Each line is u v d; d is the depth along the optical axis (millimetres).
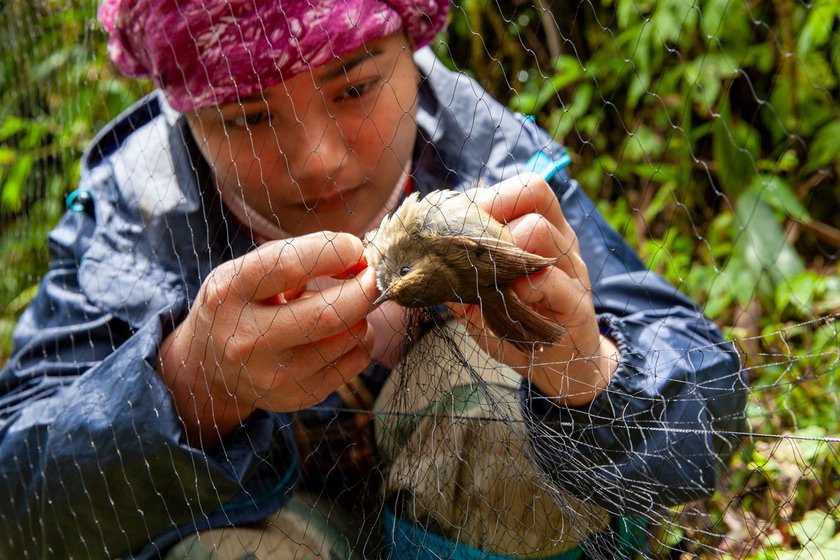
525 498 1558
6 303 3248
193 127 1854
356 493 1855
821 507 1617
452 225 1366
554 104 3527
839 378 1914
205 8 1596
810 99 2961
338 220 1733
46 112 3344
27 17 2850
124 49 2059
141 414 1672
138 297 1979
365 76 1626
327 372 1545
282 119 1645
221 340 1516
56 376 2066
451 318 1603
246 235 1991
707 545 1527
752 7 3061
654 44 3127
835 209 3016
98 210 2178
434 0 1796
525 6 3398
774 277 2711
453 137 1934
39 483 1852
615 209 3324
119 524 1789
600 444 1486
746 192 2832
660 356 1618
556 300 1375
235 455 1704
